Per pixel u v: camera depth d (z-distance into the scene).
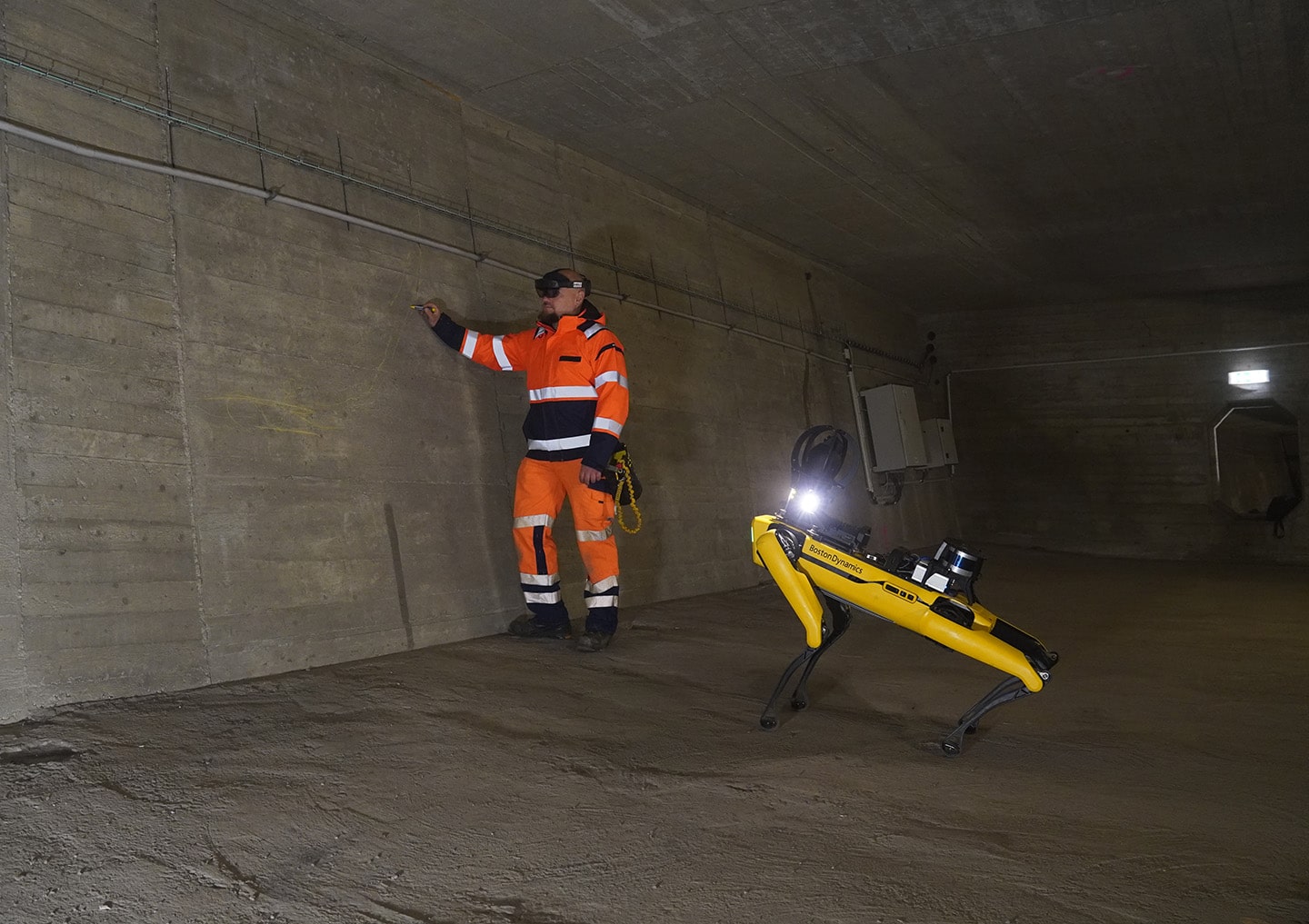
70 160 3.63
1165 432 13.15
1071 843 2.51
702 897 2.18
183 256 4.00
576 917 2.09
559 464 4.84
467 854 2.40
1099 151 7.59
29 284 3.42
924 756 3.33
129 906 2.04
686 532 7.47
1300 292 12.48
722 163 7.46
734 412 8.55
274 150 4.51
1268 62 6.09
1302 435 12.39
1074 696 4.34
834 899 2.17
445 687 3.94
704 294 8.44
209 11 4.33
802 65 5.87
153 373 3.80
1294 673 5.00
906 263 11.15
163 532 3.73
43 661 3.27
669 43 5.48
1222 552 12.70
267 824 2.49
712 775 3.04
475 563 5.23
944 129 7.01
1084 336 13.63
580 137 6.70
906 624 3.37
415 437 5.00
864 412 11.62
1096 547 13.44
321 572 4.35
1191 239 10.29
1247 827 2.67
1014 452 13.98
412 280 5.18
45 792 2.56
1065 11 5.36
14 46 3.52
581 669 4.45
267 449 4.21
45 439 3.39
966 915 2.09
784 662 4.85
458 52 5.30
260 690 3.74
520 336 5.10
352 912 2.08
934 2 5.21
